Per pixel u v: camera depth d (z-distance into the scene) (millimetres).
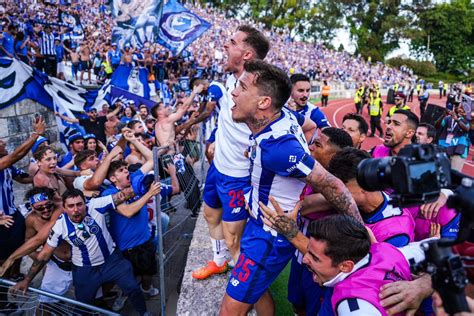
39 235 3422
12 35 9898
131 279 3617
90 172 4648
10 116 7996
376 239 1945
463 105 7270
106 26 23672
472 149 14188
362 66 52656
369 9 68750
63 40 14742
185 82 17391
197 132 6730
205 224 4316
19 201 6496
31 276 3275
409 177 1039
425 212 2238
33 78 8438
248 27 2473
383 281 1484
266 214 1931
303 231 2299
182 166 4895
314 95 33156
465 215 1021
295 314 3031
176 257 4859
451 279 1031
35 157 4727
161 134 5285
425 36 69750
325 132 2531
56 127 9320
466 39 68812
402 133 3637
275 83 1795
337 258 1508
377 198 1981
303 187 1980
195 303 2922
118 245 3773
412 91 36750
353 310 1420
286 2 64875
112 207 3445
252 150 1904
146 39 10266
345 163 1972
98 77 14734
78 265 3486
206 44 31297
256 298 2080
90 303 3615
